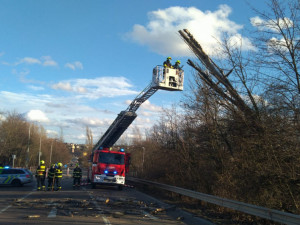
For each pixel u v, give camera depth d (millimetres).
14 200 13312
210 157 14703
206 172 14969
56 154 96688
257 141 10109
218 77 12438
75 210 10773
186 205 13758
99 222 8750
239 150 11875
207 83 12906
